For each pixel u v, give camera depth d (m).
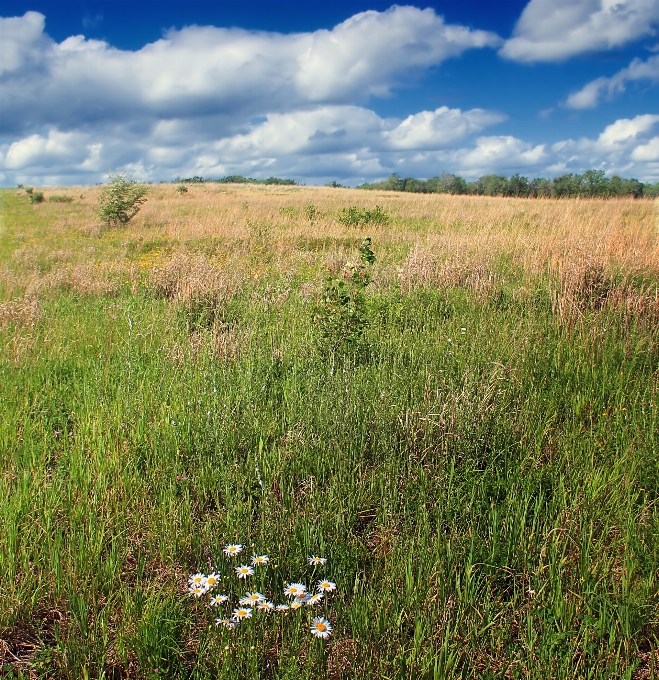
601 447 3.70
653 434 3.70
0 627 2.44
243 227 17.67
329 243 14.55
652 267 7.50
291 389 4.66
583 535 2.81
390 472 3.50
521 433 3.90
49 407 4.75
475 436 3.74
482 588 2.61
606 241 8.55
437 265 8.94
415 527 2.99
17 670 2.26
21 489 3.28
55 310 8.09
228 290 8.15
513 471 3.43
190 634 2.41
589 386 4.59
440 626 2.33
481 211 20.95
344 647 2.33
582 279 6.98
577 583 2.56
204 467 3.63
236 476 3.51
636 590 2.49
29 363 5.69
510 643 2.31
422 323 6.73
